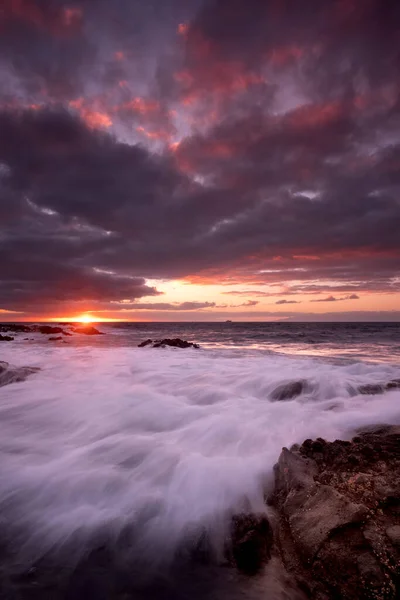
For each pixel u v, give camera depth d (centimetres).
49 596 298
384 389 903
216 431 614
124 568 331
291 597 298
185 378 1130
